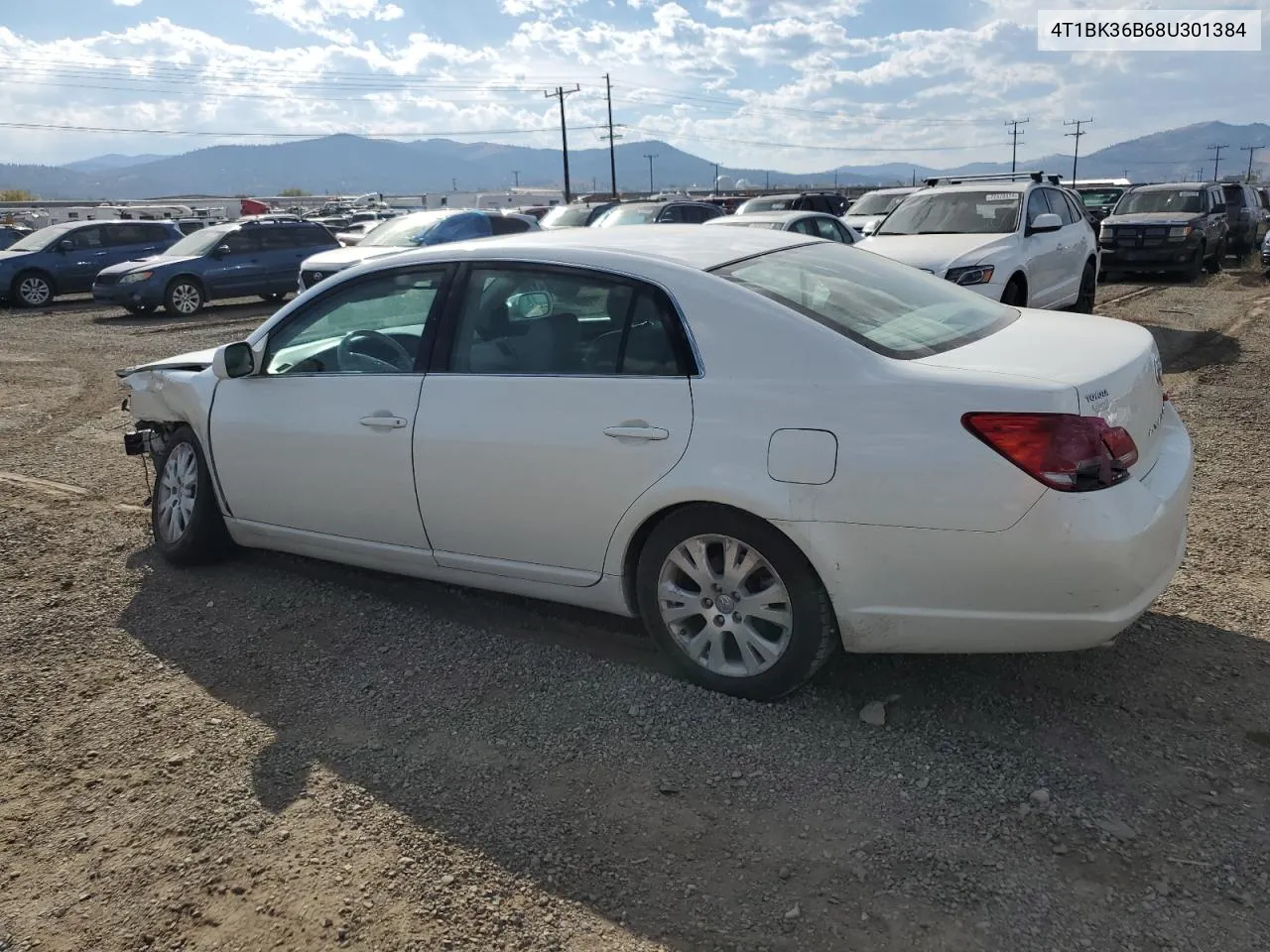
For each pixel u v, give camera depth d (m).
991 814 2.78
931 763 3.04
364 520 4.16
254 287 18.72
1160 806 2.79
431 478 3.86
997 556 2.91
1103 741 3.12
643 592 3.54
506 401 3.65
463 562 3.95
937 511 2.94
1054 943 2.30
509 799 2.95
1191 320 12.09
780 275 3.59
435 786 3.03
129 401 5.25
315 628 4.20
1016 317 3.92
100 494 6.26
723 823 2.80
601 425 3.43
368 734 3.35
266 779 3.10
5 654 4.00
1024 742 3.13
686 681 3.59
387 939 2.41
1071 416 2.84
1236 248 21.59
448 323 3.88
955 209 10.39
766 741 3.20
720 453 3.21
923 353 3.23
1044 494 2.84
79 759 3.25
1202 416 7.21
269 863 2.71
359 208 71.19
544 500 3.61
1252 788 2.85
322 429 4.16
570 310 3.61
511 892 2.56
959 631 3.05
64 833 2.88
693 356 3.32
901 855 2.63
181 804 2.99
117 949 2.43
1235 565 4.43
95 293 17.78
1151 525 2.93
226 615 4.36
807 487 3.08
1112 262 17.33
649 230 4.20
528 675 3.71
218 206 67.12
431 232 14.45
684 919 2.44
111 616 4.37
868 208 17.47
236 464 4.54
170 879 2.67
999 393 2.90
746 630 3.37
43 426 8.47
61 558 5.08
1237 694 3.35
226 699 3.62
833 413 3.06
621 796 2.94
